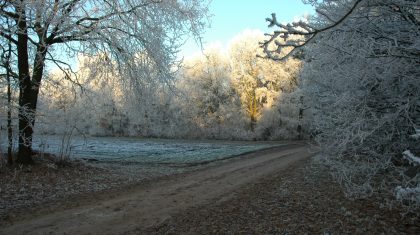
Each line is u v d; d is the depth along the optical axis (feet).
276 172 55.88
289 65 153.28
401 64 22.24
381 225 24.73
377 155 26.89
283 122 163.53
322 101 32.63
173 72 58.23
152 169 62.59
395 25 23.56
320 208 30.19
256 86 166.71
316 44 28.96
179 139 169.68
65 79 61.36
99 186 44.68
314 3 24.93
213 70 175.73
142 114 64.75
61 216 30.76
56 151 94.43
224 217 29.35
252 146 124.16
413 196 20.31
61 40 50.98
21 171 47.44
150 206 34.47
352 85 25.85
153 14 53.16
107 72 56.90
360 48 23.24
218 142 149.89
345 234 23.52
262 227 26.08
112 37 51.96
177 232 25.98
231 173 57.31
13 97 49.75
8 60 48.52
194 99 172.65
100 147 119.96
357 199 31.86
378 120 24.32
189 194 40.27
